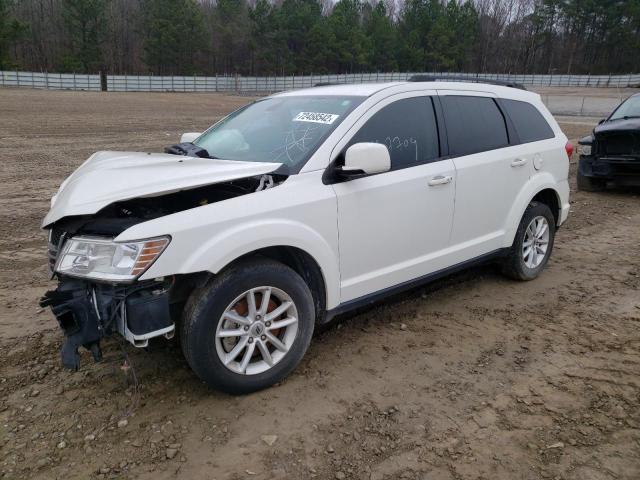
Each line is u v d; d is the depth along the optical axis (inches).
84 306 117.0
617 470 111.3
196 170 134.0
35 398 132.3
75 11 2659.9
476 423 125.9
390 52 3179.1
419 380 143.0
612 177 378.6
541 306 190.4
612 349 160.2
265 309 131.8
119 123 842.8
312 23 3051.2
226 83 2356.1
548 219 214.7
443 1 3607.3
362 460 113.8
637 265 235.6
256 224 126.9
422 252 168.2
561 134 221.6
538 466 112.5
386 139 157.1
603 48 3361.2
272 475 109.3
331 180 143.0
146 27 3031.5
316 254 138.6
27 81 1936.5
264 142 158.9
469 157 177.8
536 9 3486.7
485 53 3624.5
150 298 117.5
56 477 107.3
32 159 493.0
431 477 109.4
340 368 148.2
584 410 130.9
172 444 117.3
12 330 165.9
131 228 115.3
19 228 276.8
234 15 3309.5
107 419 125.0
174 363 148.2
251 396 134.6
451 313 183.5
